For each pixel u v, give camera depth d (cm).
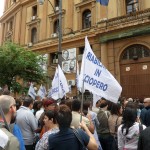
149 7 1997
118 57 2052
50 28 2794
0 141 249
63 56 2478
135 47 1983
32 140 618
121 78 2027
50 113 457
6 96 316
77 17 2530
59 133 345
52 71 2567
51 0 2869
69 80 2344
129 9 2162
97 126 700
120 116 696
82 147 340
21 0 3309
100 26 2139
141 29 1891
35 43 2859
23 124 611
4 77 2072
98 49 2198
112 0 2248
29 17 3162
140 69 1934
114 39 2067
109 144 690
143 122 740
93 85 504
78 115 497
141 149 367
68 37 2456
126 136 480
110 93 510
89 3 2438
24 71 2116
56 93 928
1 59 2023
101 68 519
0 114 296
